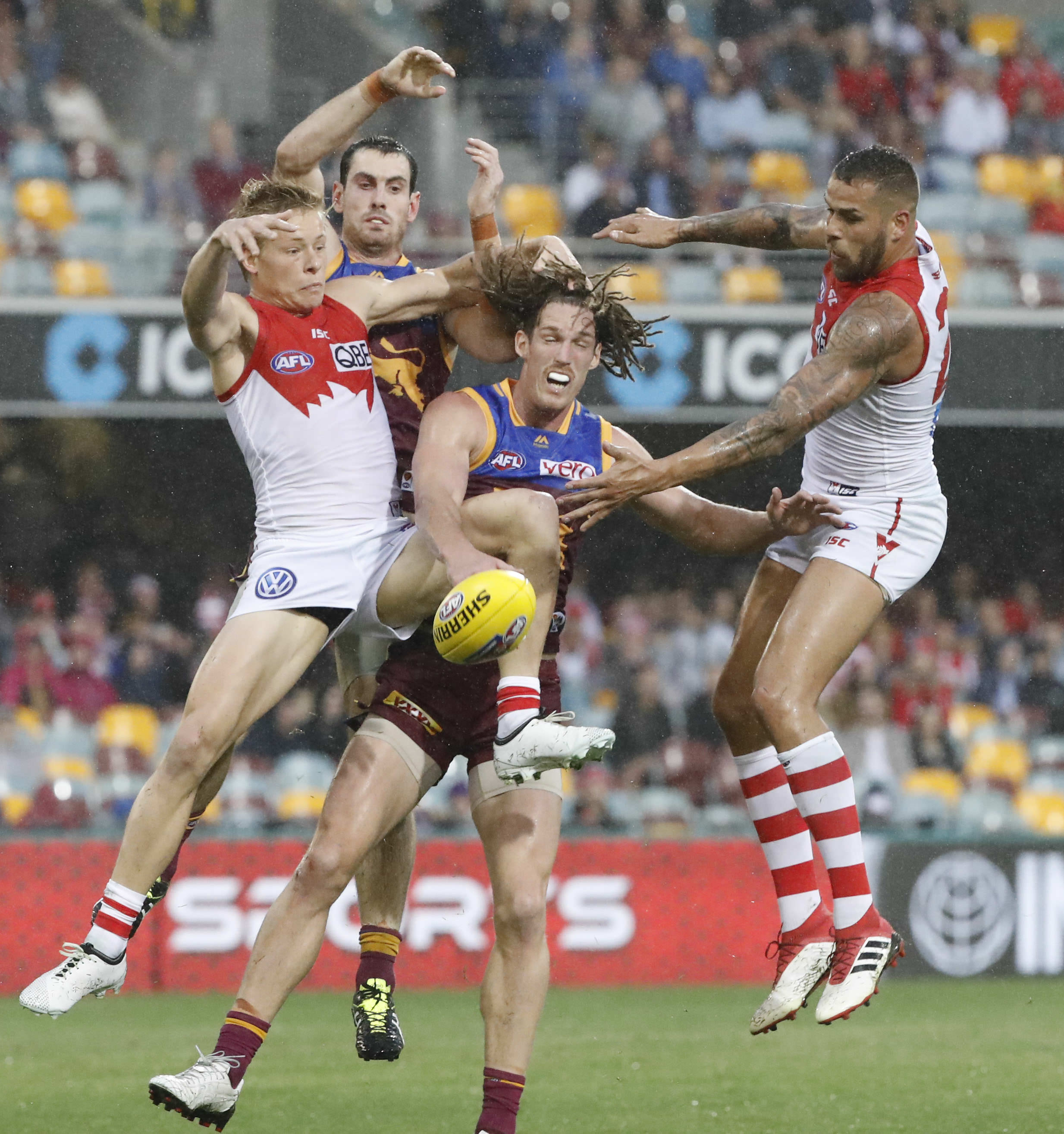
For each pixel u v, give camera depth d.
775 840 16.86
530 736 14.55
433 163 47.50
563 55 48.84
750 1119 19.77
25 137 46.00
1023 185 48.53
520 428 15.72
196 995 33.00
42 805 36.94
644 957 35.16
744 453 14.73
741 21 49.91
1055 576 45.97
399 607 15.54
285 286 15.50
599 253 41.59
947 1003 31.56
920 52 50.22
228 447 48.56
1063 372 40.53
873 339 14.98
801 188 48.12
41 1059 24.88
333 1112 20.41
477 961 34.38
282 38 49.94
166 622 48.69
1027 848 35.75
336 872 15.09
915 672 43.56
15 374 39.66
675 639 44.62
